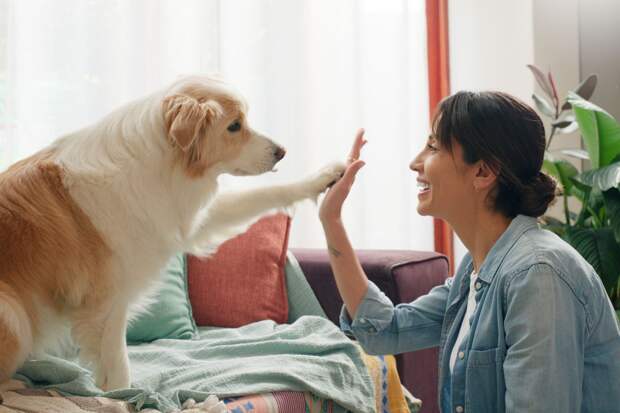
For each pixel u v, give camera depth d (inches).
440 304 62.5
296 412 71.6
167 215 71.7
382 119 143.9
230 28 126.1
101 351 69.3
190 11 121.8
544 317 45.2
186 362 78.2
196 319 99.7
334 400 75.0
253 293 99.5
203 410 63.5
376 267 95.2
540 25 148.1
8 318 62.3
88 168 69.0
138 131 70.4
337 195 60.0
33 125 108.7
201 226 79.4
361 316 60.8
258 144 75.6
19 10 106.2
